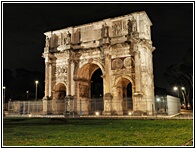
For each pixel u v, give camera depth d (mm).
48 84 58438
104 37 51688
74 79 55250
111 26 53000
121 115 46688
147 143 15898
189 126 25891
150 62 53875
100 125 28906
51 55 59312
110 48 51688
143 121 33500
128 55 50000
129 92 93562
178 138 17734
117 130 23438
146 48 49750
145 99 46375
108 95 49406
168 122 31156
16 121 37094
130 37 49500
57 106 56375
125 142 16438
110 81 50844
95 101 54062
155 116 42094
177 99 57094
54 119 40062
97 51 53719
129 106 51062
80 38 56531
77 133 21406
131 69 49219
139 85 46906
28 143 16391
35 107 59219
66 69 56938
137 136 19188
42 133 21672
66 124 31047
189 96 90438
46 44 60219
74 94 54594
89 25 55938
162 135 19531
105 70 51031
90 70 59812
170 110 46219
